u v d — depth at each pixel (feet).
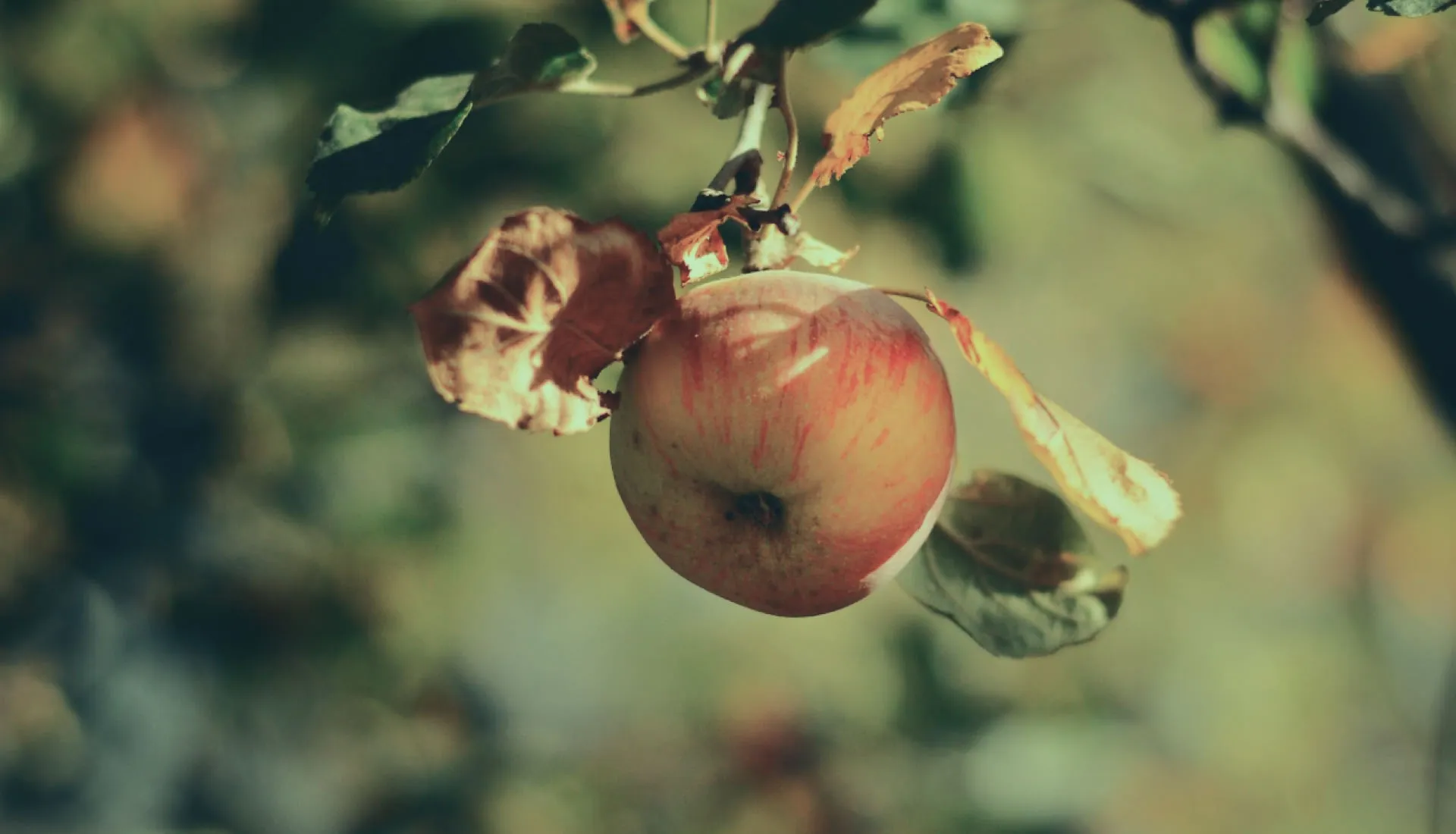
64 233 4.30
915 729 5.04
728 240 2.83
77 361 4.35
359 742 4.77
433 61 3.26
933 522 2.22
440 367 2.03
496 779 5.07
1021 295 5.87
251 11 3.67
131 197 4.25
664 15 3.45
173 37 4.15
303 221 3.72
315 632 4.53
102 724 4.46
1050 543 2.32
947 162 3.60
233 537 4.44
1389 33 2.75
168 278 4.33
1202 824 6.22
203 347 4.39
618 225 2.04
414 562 4.77
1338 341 6.75
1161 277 6.01
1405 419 7.09
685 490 2.20
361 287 3.76
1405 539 7.35
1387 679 7.05
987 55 2.07
